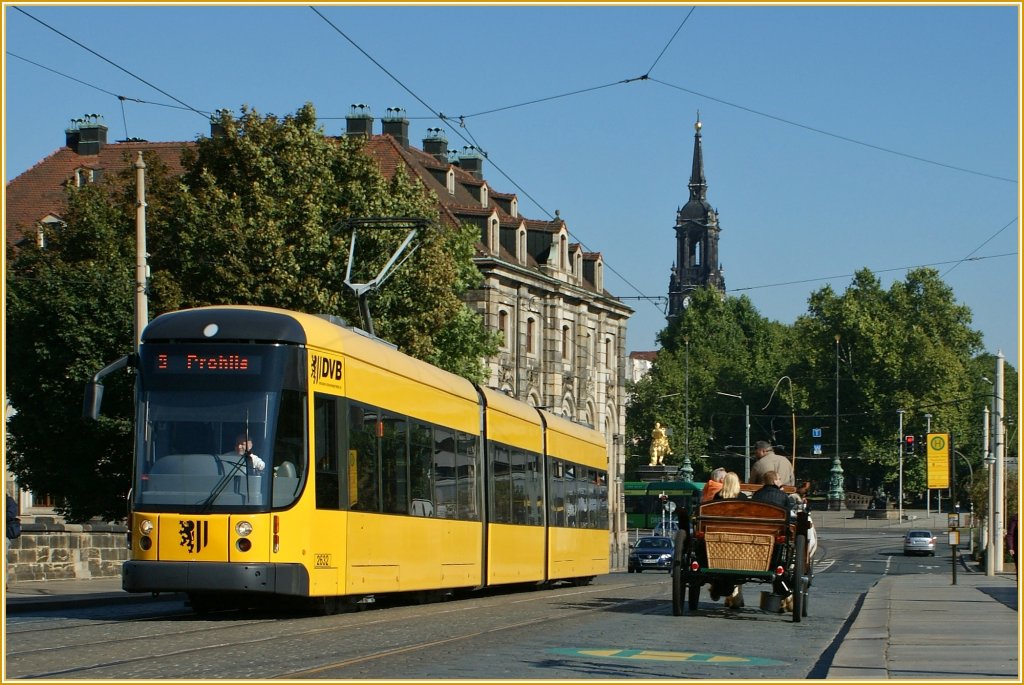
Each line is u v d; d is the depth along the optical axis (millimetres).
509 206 87250
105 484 45969
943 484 41375
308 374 19812
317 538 19688
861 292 139000
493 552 28984
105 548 37594
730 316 170625
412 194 44406
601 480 41688
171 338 19609
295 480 19391
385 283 42188
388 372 22781
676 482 114062
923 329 135750
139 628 17734
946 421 130750
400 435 23188
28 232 54594
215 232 42125
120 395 45125
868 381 133250
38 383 45531
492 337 49500
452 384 26719
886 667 13109
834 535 114438
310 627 17906
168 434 19266
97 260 50344
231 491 19000
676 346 168500
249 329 19594
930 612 22469
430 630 17641
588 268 90625
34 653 14242
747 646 15867
